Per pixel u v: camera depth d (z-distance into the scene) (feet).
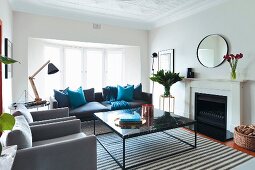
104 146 8.77
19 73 12.42
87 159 5.31
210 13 11.82
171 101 15.02
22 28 12.35
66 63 16.24
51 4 12.23
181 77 12.94
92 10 13.33
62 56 15.99
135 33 16.78
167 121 8.34
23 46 12.45
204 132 10.67
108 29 15.39
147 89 17.67
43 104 10.68
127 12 13.71
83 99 12.53
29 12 12.46
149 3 12.03
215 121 11.81
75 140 5.13
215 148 8.45
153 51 16.99
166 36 15.46
